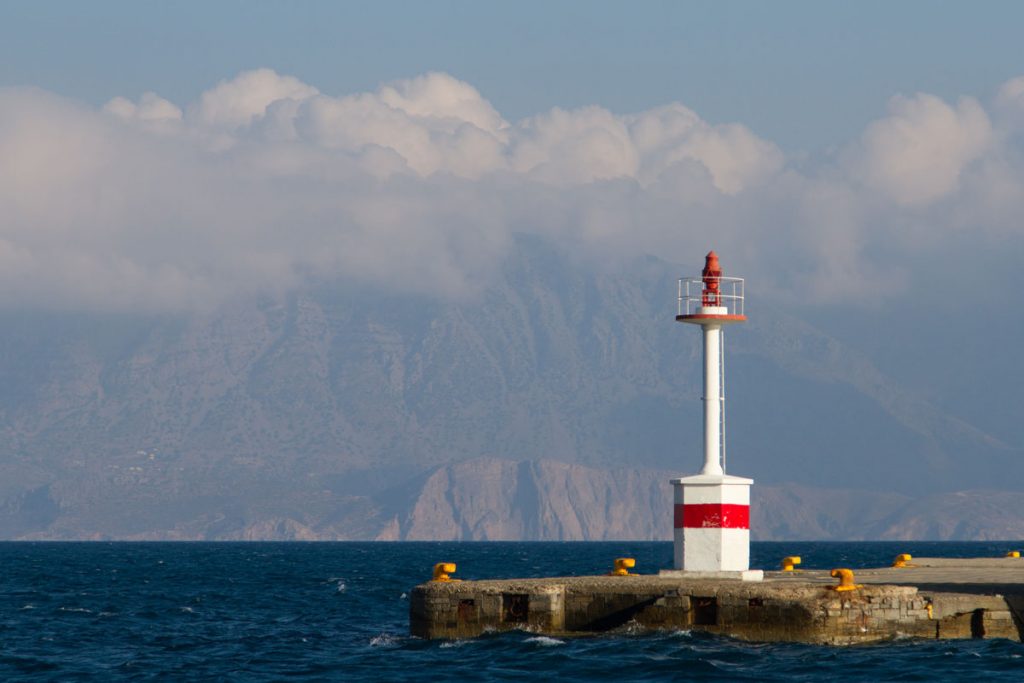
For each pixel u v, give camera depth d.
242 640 138.38
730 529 113.81
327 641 135.38
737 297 115.19
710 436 115.19
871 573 136.12
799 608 105.06
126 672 113.81
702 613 108.31
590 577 119.94
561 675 97.88
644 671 97.69
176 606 196.75
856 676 95.12
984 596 109.12
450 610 115.62
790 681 93.69
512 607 113.19
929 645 105.56
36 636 147.38
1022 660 99.75
